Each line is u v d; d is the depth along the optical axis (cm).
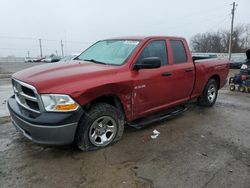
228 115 552
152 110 427
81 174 294
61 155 338
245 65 894
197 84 532
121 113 371
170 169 310
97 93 328
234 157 346
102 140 357
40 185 272
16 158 329
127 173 298
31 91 313
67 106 301
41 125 296
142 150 360
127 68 372
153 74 404
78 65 373
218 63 609
